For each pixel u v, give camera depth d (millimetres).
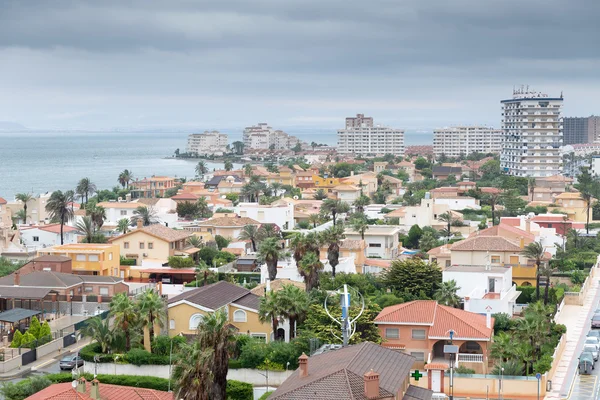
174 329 122375
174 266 178000
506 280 142250
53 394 83562
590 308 157625
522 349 111250
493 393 103250
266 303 117562
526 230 192000
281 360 109000
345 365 75938
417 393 81000
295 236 157250
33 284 148000
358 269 175375
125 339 115125
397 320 114438
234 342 82562
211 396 79312
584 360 114875
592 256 197875
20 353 120250
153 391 87938
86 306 147125
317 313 117250
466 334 111500
